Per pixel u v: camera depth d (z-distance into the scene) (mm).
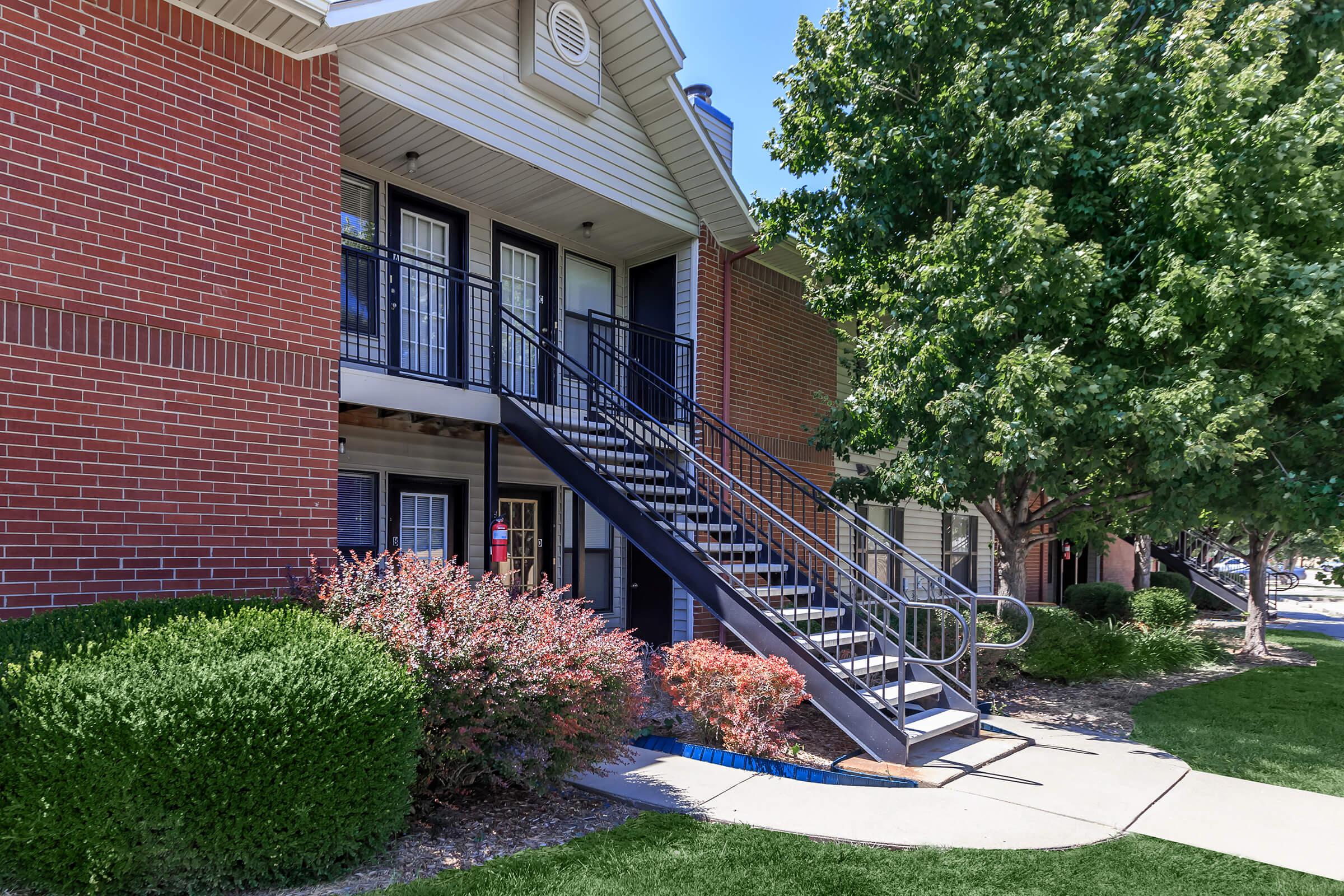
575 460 7027
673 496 8109
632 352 9836
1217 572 20453
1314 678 9789
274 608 4805
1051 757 5867
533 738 4367
